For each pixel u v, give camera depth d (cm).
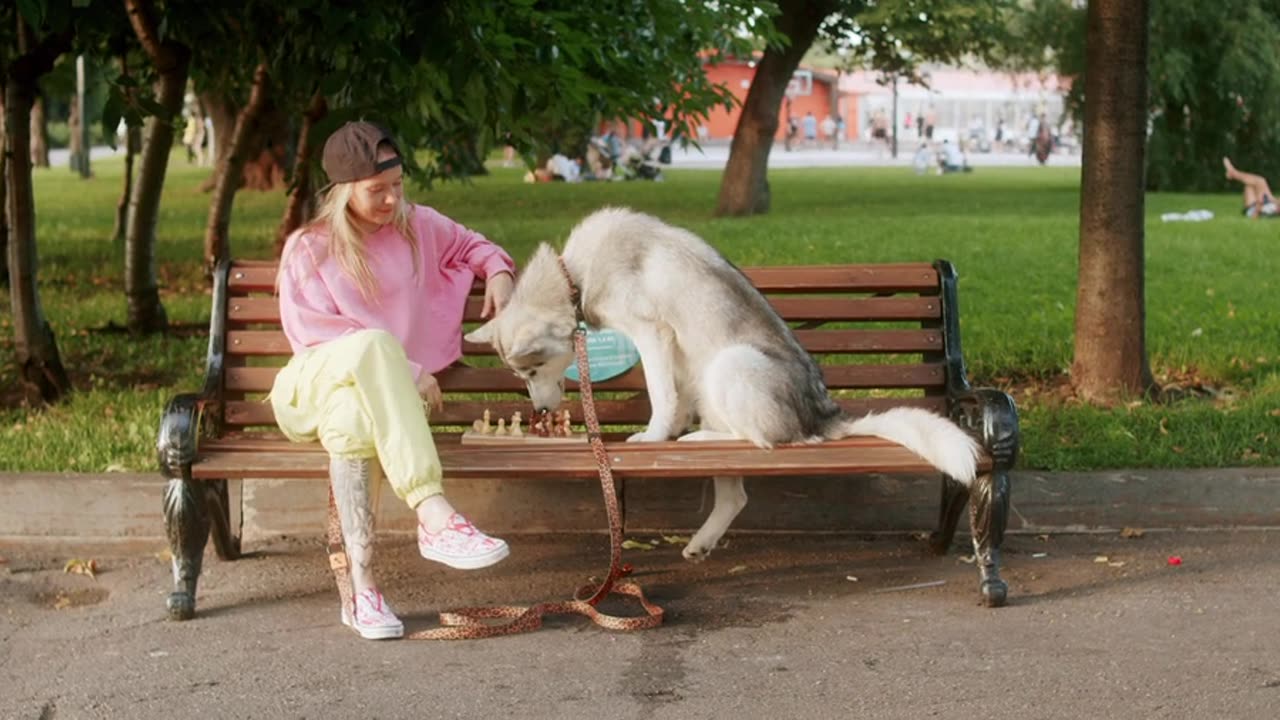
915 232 1788
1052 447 639
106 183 3603
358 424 439
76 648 443
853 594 491
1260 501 572
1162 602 477
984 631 448
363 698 395
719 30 1012
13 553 548
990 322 1012
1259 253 1474
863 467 454
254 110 1067
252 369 520
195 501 463
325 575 517
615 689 400
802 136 7169
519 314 490
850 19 2384
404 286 484
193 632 455
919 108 7575
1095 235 753
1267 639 438
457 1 651
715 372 477
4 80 783
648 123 1005
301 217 1073
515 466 455
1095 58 743
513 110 701
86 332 1004
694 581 509
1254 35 2777
